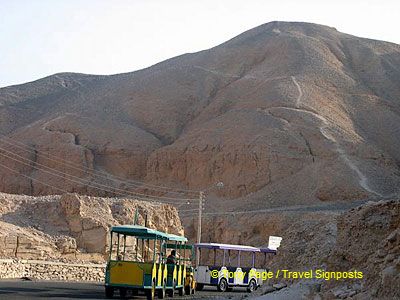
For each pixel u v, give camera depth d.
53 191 133.00
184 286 40.75
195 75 163.38
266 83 147.62
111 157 138.75
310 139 125.62
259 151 122.12
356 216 28.36
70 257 49.25
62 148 138.62
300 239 40.19
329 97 144.50
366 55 170.25
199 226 70.06
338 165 118.19
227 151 125.62
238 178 121.69
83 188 132.00
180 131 150.38
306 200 112.31
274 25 190.25
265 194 115.50
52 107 182.00
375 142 136.38
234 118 134.25
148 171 135.12
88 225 51.84
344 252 28.06
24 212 52.19
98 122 148.50
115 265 33.91
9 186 136.00
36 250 46.69
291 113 131.75
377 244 27.20
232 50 172.00
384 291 22.50
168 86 160.00
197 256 52.84
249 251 54.19
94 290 38.41
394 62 172.88
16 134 148.00
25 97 193.25
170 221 63.16
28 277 43.91
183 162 131.12
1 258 44.12
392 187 115.38
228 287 49.78
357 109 144.75
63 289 37.19
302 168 120.19
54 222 52.19
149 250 51.62
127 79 177.88
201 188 125.75
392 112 147.38
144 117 153.62
